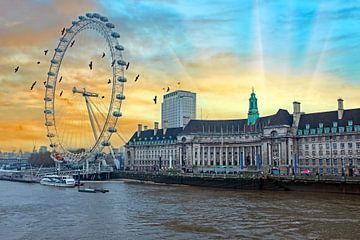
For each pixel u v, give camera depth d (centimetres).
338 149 13962
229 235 4969
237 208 7288
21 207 7769
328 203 7844
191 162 19400
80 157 16112
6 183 16312
